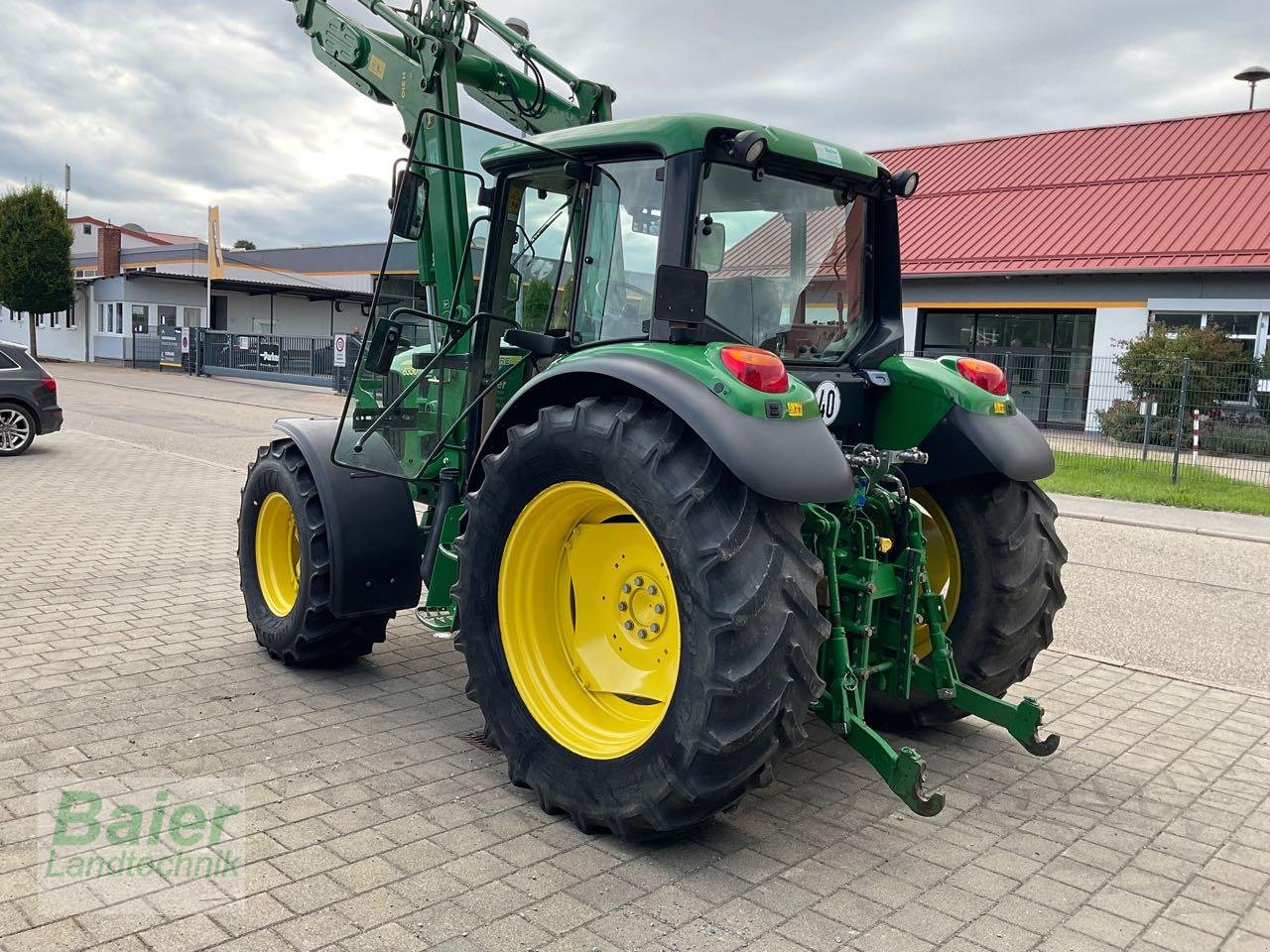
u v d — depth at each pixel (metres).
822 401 3.88
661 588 3.43
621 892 2.98
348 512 4.51
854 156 3.93
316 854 3.12
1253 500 12.59
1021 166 25.34
